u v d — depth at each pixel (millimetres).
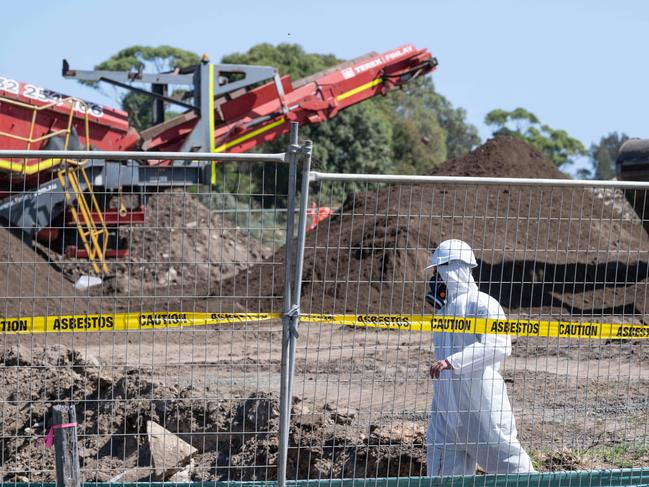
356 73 48250
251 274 39250
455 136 199250
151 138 43125
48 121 41062
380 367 24297
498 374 12570
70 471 10844
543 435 16406
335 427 15227
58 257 39594
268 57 127062
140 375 18422
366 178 11328
